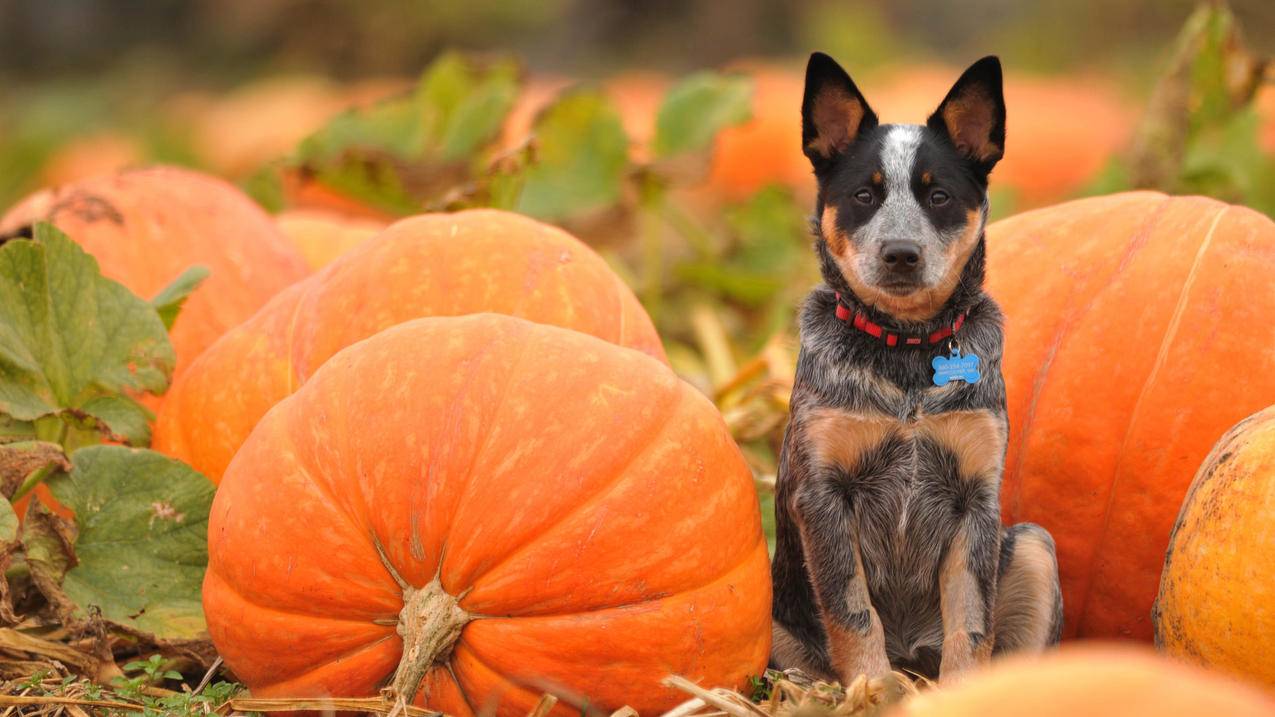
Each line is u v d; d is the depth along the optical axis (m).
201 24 23.23
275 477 3.66
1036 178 11.34
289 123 13.88
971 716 2.33
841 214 4.43
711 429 3.83
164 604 4.27
